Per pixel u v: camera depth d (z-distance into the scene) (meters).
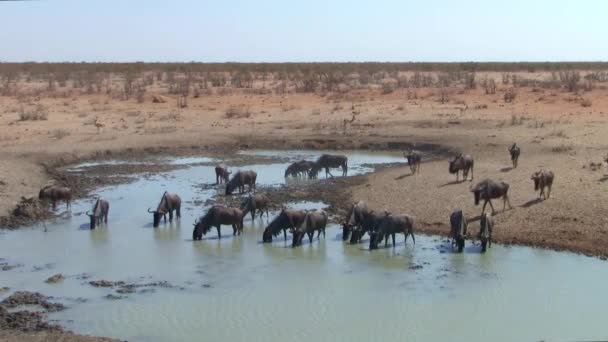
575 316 16.56
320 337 15.66
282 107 57.75
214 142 43.09
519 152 31.83
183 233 24.42
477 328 16.00
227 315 16.94
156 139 43.06
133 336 15.79
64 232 24.56
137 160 38.88
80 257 21.61
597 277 18.94
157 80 95.81
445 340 15.43
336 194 29.39
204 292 18.48
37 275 19.91
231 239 23.64
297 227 22.55
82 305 17.58
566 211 24.05
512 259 20.53
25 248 22.59
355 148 42.16
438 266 20.19
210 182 33.00
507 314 16.75
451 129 44.59
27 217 26.09
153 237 23.89
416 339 15.48
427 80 81.56
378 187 29.80
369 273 19.78
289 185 31.78
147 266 20.70
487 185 24.09
